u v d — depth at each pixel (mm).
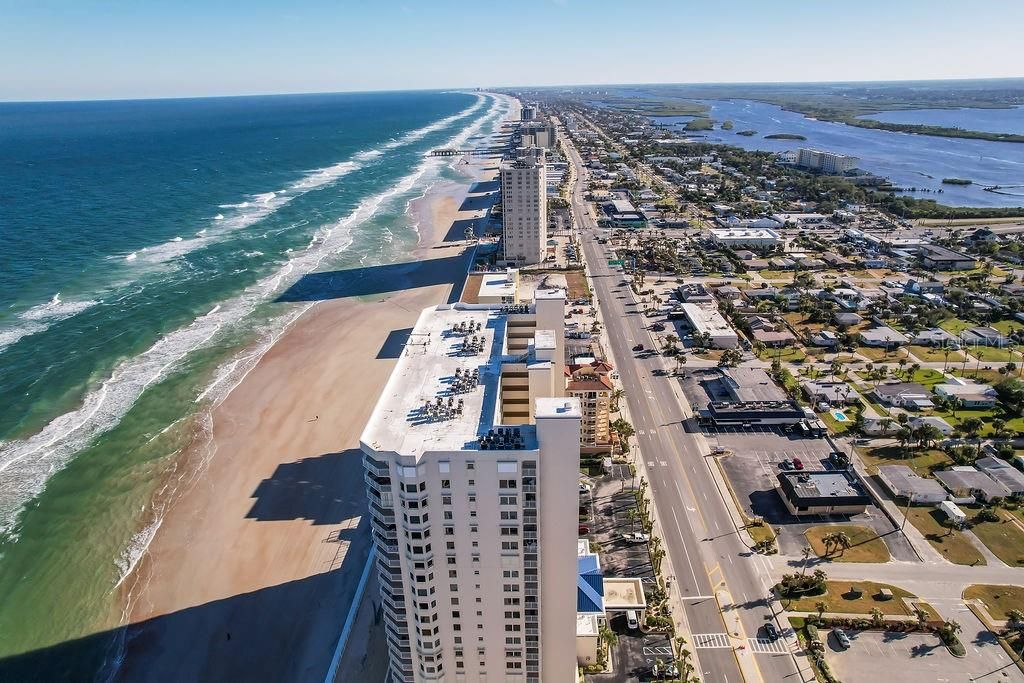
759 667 114812
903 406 197875
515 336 124750
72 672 118125
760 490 162125
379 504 86812
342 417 196375
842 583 132500
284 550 145125
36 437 183500
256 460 176250
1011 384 195250
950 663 114250
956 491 156125
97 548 146000
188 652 121750
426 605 91500
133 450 179125
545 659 99250
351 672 114438
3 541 147250
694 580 134625
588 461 171750
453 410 93562
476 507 85812
